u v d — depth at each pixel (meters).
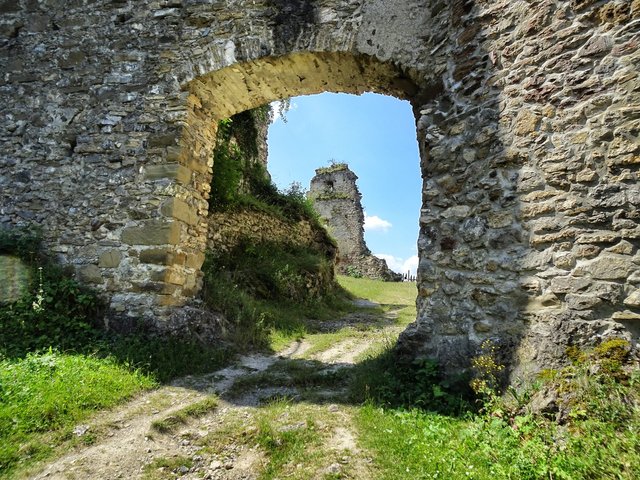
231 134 9.87
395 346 3.69
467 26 3.62
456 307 3.34
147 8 4.94
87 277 4.59
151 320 4.29
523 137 3.11
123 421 2.72
